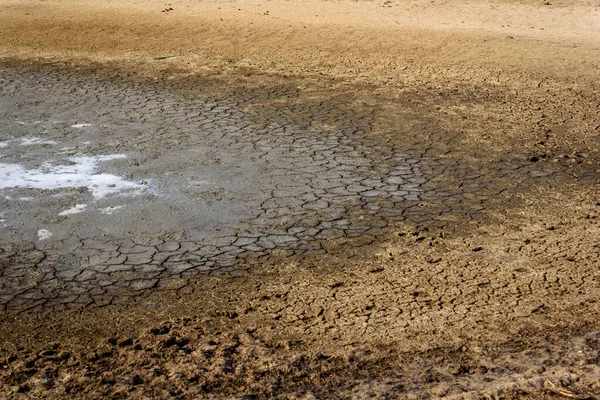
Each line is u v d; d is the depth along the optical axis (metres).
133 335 5.13
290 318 5.30
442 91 11.66
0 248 6.48
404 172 8.24
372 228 6.84
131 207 7.32
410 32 15.76
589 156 8.86
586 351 4.70
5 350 4.95
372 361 4.68
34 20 16.98
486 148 9.08
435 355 4.74
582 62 13.48
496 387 4.20
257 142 9.21
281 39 15.13
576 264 6.07
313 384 4.41
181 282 5.89
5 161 8.55
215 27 16.19
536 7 19.44
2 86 11.91
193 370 4.57
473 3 19.88
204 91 11.59
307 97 11.27
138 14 17.66
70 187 7.81
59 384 4.46
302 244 6.53
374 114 10.42
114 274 6.03
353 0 20.05
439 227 6.86
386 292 5.66
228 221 7.00
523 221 7.00
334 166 8.41
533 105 10.96
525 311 5.30
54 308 5.52
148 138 9.36
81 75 12.62
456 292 5.62
